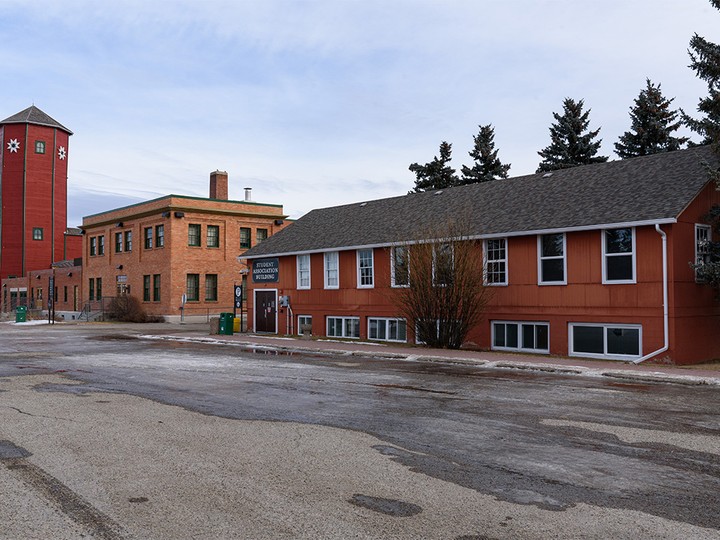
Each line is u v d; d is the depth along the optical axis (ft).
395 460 25.34
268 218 169.89
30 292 222.89
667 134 148.15
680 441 28.50
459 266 73.26
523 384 46.11
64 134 240.53
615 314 66.54
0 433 29.78
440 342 74.49
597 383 46.80
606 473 23.66
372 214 103.65
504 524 18.51
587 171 82.07
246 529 18.02
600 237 67.87
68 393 41.86
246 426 31.50
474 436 29.48
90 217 188.03
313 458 25.57
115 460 25.14
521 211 78.02
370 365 58.85
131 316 155.94
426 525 18.39
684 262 64.03
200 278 157.79
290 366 58.08
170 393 41.93
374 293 90.89
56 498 20.63
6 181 230.07
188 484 22.13
